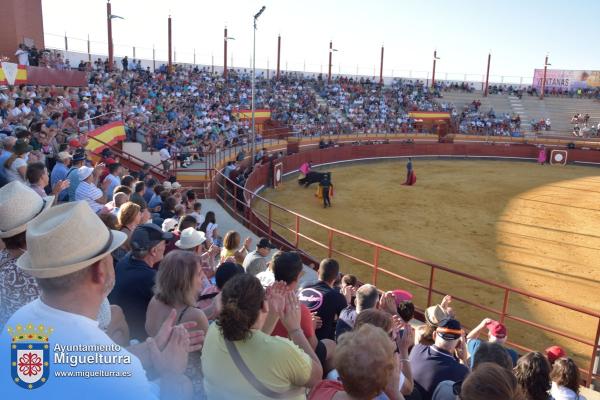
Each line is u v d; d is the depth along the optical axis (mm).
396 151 38562
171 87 34344
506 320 9922
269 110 38688
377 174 31156
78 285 1642
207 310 3756
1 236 2473
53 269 1588
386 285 11609
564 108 57906
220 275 3797
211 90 38750
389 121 46938
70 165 9375
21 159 6645
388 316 3219
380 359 2064
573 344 9031
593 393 5801
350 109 47500
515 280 12422
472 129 48469
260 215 17188
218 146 25000
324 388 2326
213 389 2471
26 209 2514
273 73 60812
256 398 2385
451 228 17781
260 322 2498
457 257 14273
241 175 19875
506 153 41312
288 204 21281
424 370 3746
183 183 18250
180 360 2285
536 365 3148
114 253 4648
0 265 2516
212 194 17531
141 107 24781
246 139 30875
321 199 22438
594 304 11008
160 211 8602
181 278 2830
